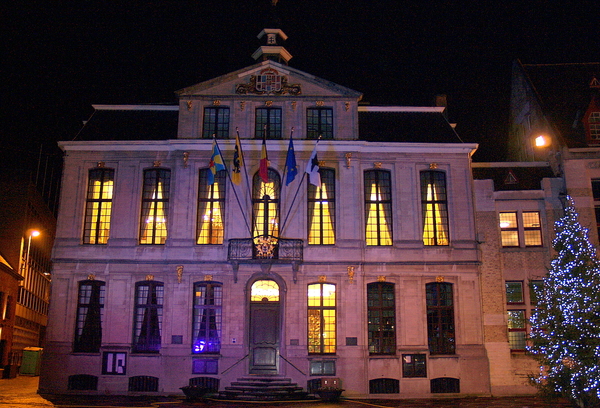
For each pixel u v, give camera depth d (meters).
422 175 27.31
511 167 28.58
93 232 26.56
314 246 26.02
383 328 25.77
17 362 41.31
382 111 28.66
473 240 26.38
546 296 22.23
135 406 20.62
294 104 27.25
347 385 24.77
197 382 24.78
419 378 25.03
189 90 27.31
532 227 26.97
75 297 25.83
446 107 30.86
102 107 28.58
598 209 26.86
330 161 26.78
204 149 26.72
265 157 25.44
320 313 25.69
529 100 31.28
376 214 26.83
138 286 26.09
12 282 39.12
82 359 25.19
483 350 25.42
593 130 27.98
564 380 20.77
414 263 26.03
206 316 25.64
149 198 26.88
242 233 25.98
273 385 24.06
